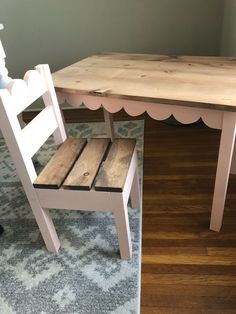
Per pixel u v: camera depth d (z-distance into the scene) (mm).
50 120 1100
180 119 1003
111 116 1608
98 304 954
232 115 882
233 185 1437
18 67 2383
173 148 1796
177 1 2016
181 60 1372
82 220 1310
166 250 1137
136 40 2213
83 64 1445
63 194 956
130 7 2074
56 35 2227
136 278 1024
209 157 1679
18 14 2135
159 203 1376
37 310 958
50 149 1899
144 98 980
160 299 966
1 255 1170
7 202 1464
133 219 1276
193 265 1066
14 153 905
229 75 1102
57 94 1206
